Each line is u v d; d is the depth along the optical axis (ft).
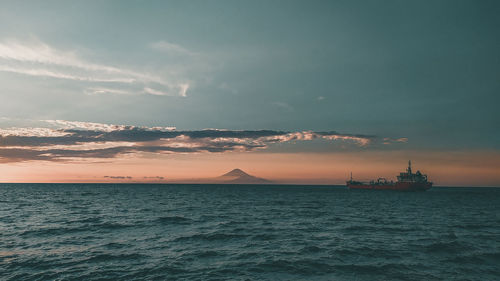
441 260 68.64
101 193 486.79
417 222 141.08
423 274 58.85
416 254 74.08
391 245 84.53
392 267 63.26
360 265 64.49
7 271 58.59
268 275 57.93
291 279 55.88
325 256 71.82
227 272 59.36
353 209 220.23
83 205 233.55
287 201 319.68
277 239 92.94
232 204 263.29
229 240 90.94
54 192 513.86
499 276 58.13
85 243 84.99
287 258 69.82
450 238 96.73
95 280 53.93
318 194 552.00
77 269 60.23
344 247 81.66
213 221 136.77
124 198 345.92
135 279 54.75
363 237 97.66
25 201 275.80
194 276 56.80
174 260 67.62
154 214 165.68
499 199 417.90
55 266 62.13
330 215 171.42
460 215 180.24
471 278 56.75
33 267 61.31
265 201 317.42
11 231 103.71
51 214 162.09
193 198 366.84
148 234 100.37
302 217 158.71
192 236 96.84
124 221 133.28
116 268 61.26
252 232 105.60
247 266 63.46
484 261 68.39
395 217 164.66
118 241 88.33
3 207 205.67
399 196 485.56
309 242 88.48
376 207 244.42
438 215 178.91
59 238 91.97
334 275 58.18
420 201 349.20
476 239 95.30
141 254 72.74
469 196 514.68
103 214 164.14
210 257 70.64
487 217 169.68
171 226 119.14
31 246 80.38
